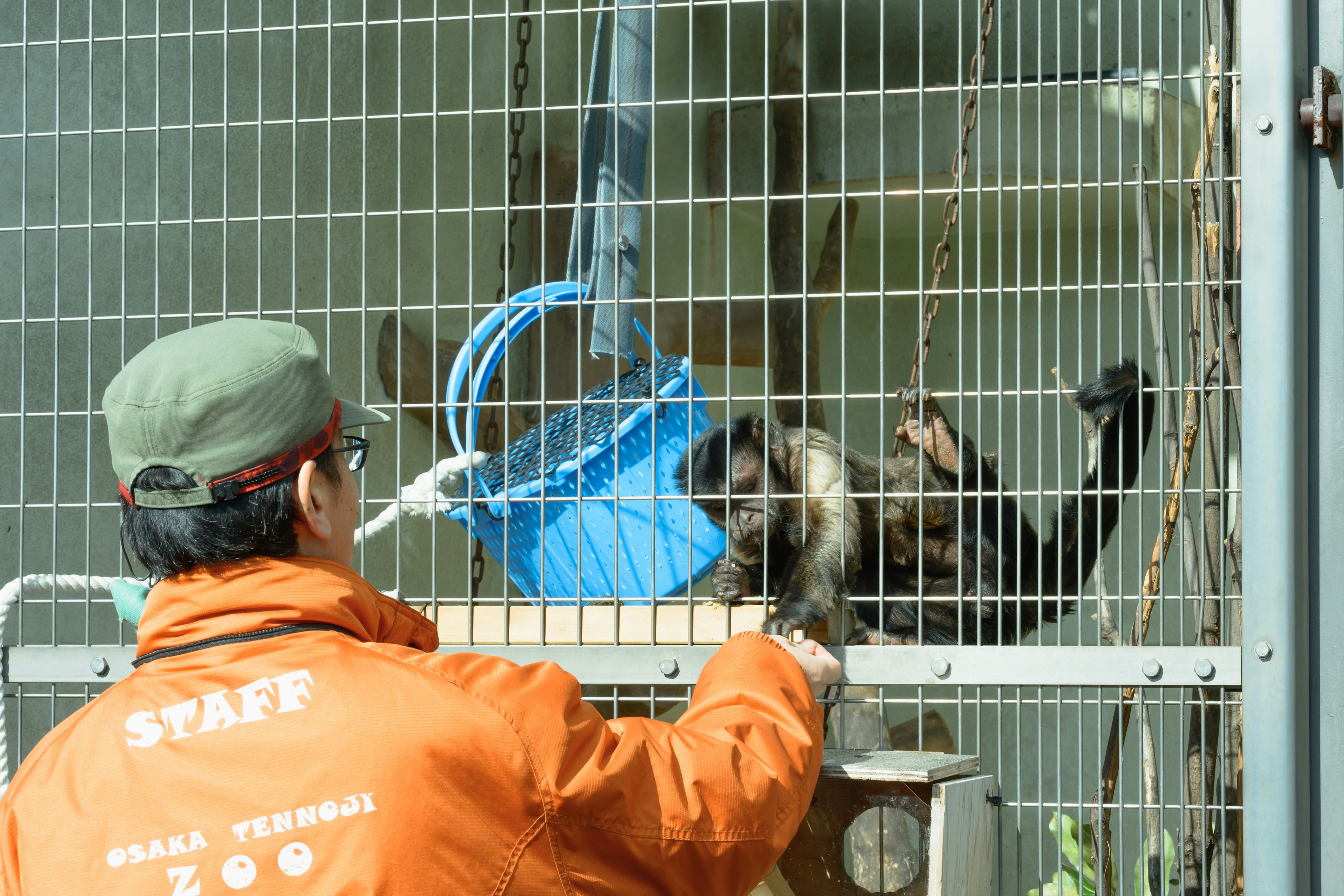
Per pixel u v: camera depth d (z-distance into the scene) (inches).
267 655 62.3
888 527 193.5
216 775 58.4
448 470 122.3
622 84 128.0
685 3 107.6
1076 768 295.3
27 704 173.6
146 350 67.1
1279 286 91.4
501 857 59.3
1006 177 323.6
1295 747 89.3
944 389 376.2
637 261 129.3
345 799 57.4
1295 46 92.4
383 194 257.1
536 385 289.9
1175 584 322.3
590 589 123.9
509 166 129.5
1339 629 90.7
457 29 284.0
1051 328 329.7
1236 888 119.3
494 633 121.7
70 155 184.7
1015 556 190.7
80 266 185.6
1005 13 327.3
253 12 223.5
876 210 354.0
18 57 175.5
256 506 64.3
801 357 329.1
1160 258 101.8
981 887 94.0
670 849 64.5
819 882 93.0
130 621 101.0
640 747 66.4
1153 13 296.8
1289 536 90.3
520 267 301.7
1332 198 92.6
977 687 100.3
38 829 59.5
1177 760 281.1
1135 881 138.3
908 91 103.3
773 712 75.9
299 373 66.0
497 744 60.4
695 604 141.2
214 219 112.8
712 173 360.5
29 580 111.3
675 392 130.4
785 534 184.7
